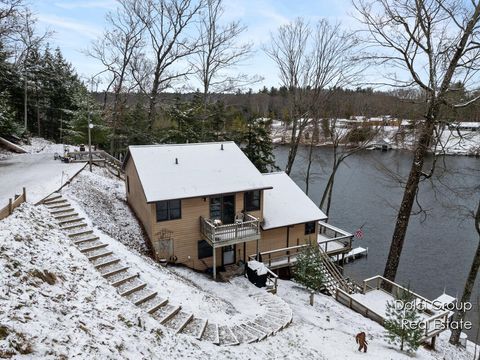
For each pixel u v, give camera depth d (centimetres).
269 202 2178
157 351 812
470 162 4572
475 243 2928
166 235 1784
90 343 691
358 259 2708
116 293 1060
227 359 940
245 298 1556
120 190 2288
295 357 1073
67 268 1038
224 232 1773
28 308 708
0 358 538
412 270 2514
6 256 874
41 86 4475
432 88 1583
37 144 3556
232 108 4247
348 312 1670
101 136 3562
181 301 1214
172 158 1969
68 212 1564
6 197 1559
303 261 1794
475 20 1409
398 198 3966
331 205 3803
